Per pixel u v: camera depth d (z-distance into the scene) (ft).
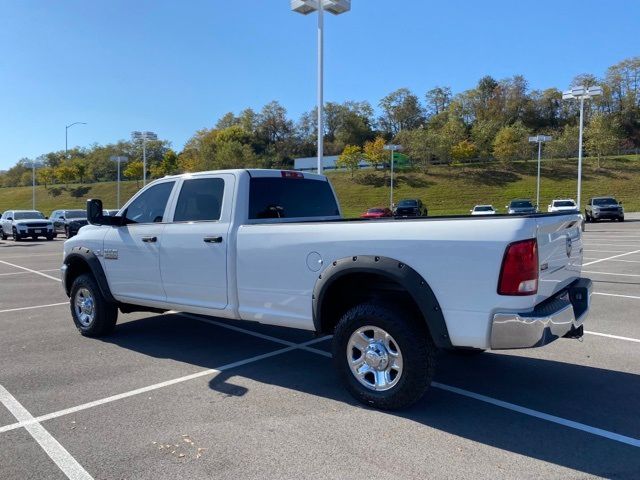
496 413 13.48
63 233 119.14
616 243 66.74
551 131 291.99
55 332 22.71
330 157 293.43
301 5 51.62
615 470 10.52
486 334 11.98
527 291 11.75
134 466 10.75
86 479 10.27
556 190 193.67
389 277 12.99
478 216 13.39
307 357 18.78
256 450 11.40
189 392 15.11
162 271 18.34
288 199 18.51
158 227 18.60
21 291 34.60
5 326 23.93
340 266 13.74
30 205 274.98
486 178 219.41
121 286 19.98
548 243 12.75
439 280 12.46
